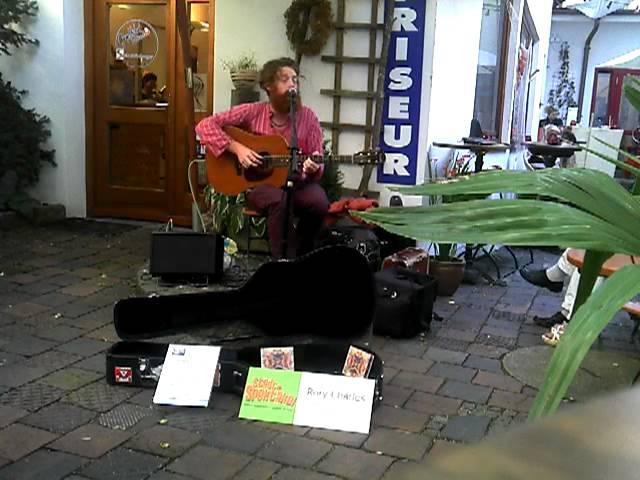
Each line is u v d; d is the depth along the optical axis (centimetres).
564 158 590
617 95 1336
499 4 709
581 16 1290
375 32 520
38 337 357
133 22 613
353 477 238
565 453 43
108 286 446
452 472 41
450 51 548
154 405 284
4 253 514
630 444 44
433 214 75
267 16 555
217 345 309
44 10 605
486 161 662
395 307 371
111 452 249
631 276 66
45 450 249
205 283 419
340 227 459
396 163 526
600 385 321
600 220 74
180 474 236
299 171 420
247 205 459
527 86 906
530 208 73
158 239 409
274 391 279
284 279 312
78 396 291
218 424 271
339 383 278
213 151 420
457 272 464
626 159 120
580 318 64
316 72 541
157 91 618
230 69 565
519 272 495
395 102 520
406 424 278
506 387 319
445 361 349
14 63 619
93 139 639
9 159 592
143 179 635
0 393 291
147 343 308
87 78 630
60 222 619
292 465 244
